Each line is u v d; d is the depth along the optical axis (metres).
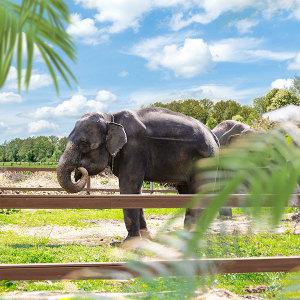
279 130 0.98
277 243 12.36
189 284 1.26
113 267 5.07
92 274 1.69
